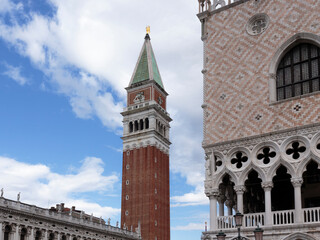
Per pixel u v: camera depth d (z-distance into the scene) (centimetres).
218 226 3022
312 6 3014
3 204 6950
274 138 2939
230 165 3077
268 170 2897
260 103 3062
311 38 2969
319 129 2778
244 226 2919
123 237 10562
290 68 3086
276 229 2773
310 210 2716
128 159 13875
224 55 3341
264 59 3134
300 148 2892
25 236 7350
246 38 3262
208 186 3112
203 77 3403
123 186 13612
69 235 8469
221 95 3266
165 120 14938
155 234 12769
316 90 2934
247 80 3170
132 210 13138
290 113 2916
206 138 3234
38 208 7775
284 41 3075
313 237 2631
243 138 3053
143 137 13850
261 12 3234
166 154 14575
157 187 13450
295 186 2791
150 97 14275
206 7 3534
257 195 3316
